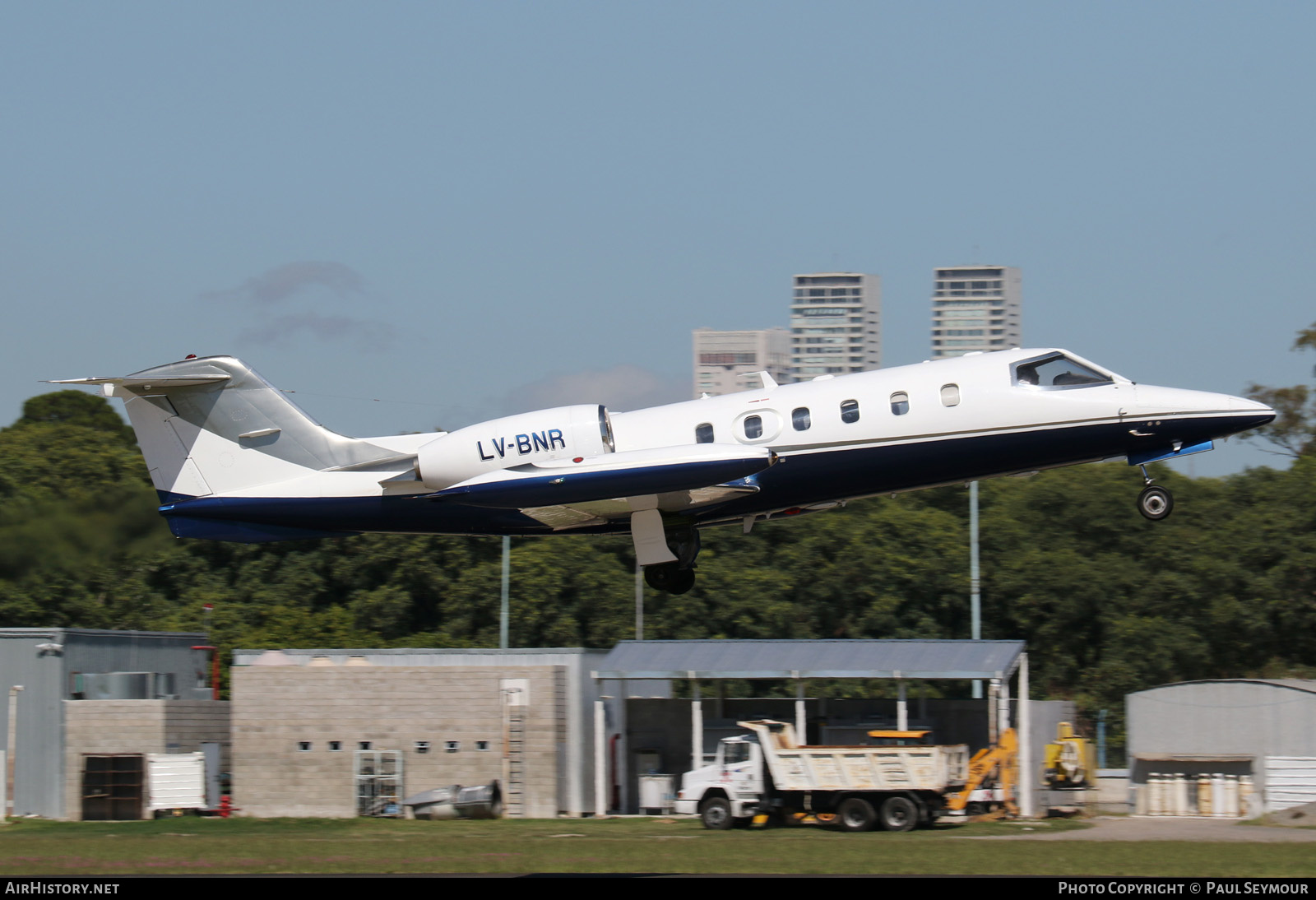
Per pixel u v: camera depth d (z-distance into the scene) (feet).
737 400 240.73
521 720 285.43
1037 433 233.55
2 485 461.37
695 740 302.45
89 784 289.74
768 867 176.35
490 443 242.78
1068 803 292.81
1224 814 279.28
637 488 230.27
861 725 315.37
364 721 289.74
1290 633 481.46
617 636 499.10
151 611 493.36
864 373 241.76
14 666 300.61
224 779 302.45
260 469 259.60
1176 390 236.63
